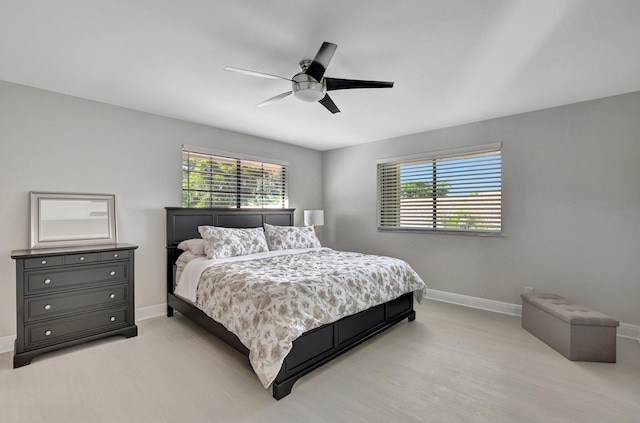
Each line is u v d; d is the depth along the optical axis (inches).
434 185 163.5
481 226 146.9
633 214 110.7
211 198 156.8
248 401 74.5
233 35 75.5
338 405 73.0
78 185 116.3
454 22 70.1
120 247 111.7
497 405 72.7
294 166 198.4
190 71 95.3
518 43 78.7
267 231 161.2
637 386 80.3
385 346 105.6
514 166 136.3
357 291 101.3
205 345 106.1
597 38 76.0
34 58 87.1
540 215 129.6
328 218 213.0
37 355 95.0
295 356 80.8
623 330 112.1
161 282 137.9
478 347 104.4
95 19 69.0
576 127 121.4
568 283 123.2
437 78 99.7
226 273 104.2
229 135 163.5
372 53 83.9
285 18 68.7
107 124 123.2
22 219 105.1
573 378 84.3
